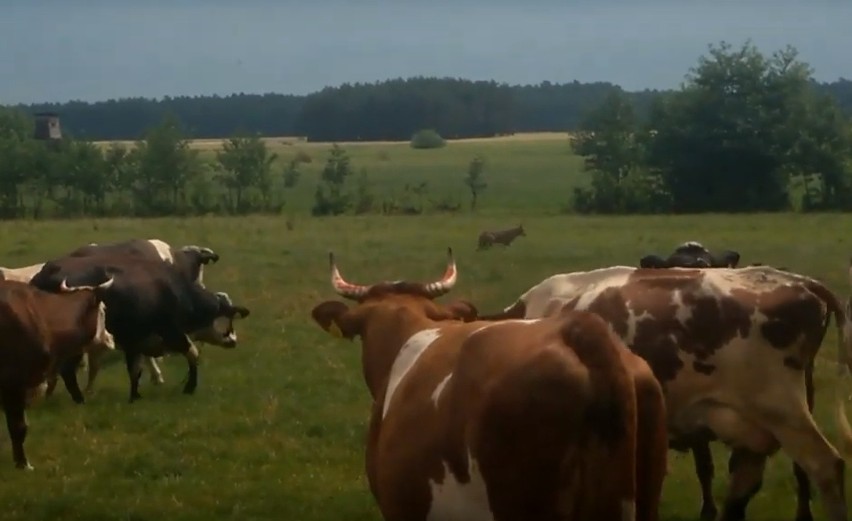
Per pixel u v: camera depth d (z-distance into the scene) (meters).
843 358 11.29
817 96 70.31
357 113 186.50
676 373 9.34
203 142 175.25
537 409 5.44
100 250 20.16
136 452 13.03
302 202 78.50
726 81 69.00
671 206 68.88
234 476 12.12
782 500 10.93
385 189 87.88
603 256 34.53
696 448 10.48
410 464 6.14
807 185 68.75
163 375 17.75
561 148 152.25
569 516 5.48
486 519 5.71
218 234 44.34
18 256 34.03
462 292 25.98
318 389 16.42
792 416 9.12
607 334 5.57
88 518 10.76
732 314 9.21
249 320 22.30
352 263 32.25
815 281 9.37
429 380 6.30
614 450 5.44
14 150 71.62
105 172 73.38
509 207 72.06
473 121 190.75
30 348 12.43
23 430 12.57
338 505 11.05
